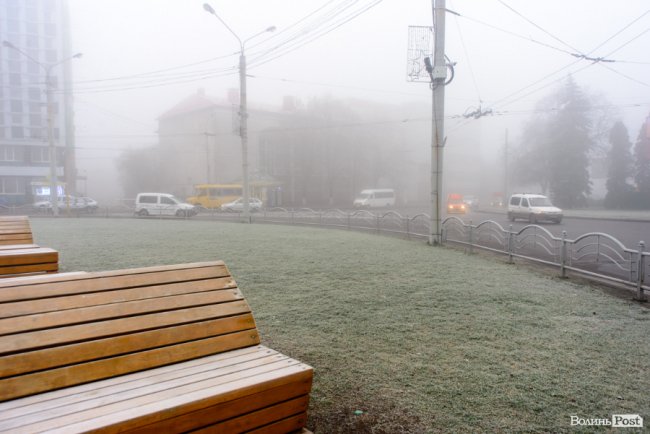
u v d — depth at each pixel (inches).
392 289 265.9
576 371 145.5
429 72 513.0
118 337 89.8
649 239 635.5
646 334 184.7
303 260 377.4
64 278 93.1
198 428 77.7
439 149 523.2
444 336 180.4
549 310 221.9
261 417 85.8
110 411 72.7
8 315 82.7
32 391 78.5
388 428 111.5
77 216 1243.2
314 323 197.5
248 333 107.7
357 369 147.2
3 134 2167.8
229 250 442.3
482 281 294.5
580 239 311.0
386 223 730.2
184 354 96.1
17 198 2151.8
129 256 394.6
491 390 131.5
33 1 2247.8
